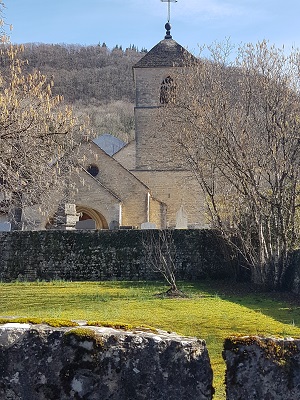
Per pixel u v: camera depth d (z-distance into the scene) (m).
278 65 24.36
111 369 4.34
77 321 4.82
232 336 4.55
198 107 22.33
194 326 11.76
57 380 4.34
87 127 21.78
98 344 4.37
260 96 21.38
